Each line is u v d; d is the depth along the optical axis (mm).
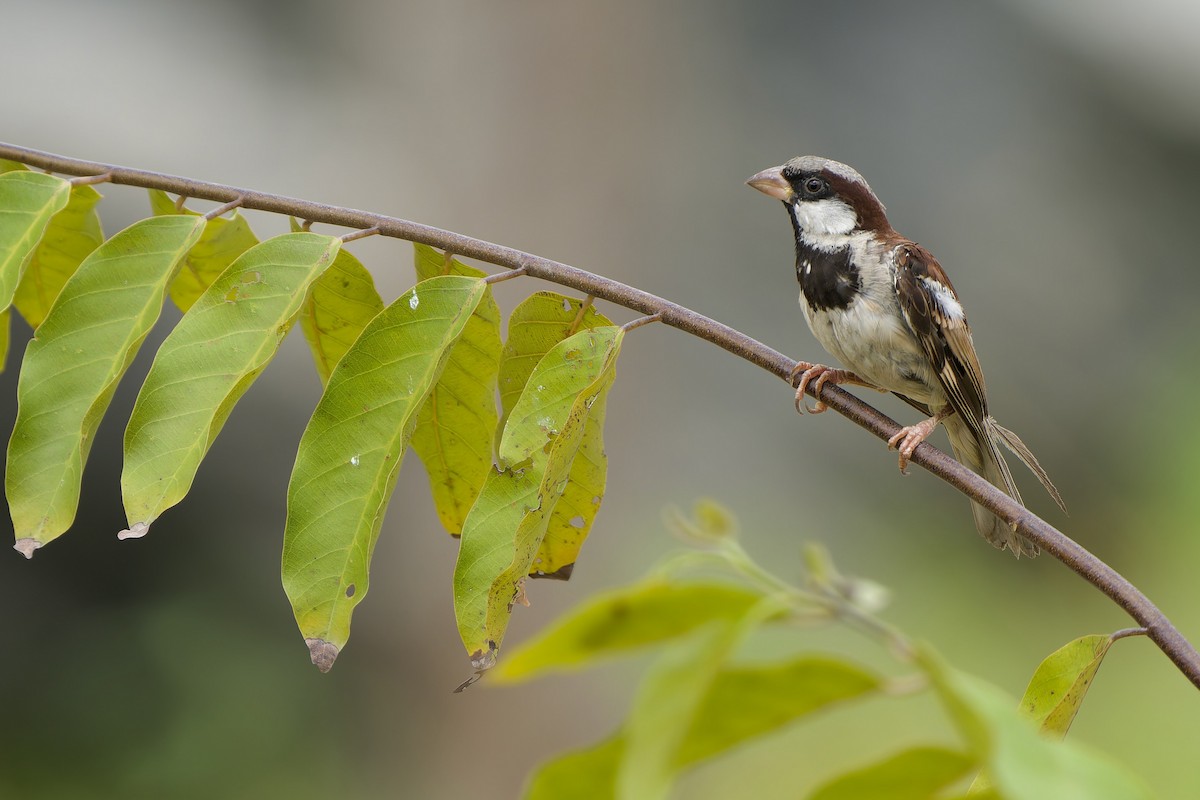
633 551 13797
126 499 3373
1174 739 13773
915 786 1722
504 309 12555
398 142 13914
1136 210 16438
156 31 13750
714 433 14805
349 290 4004
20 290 4445
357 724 13664
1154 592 15781
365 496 3363
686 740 1693
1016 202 16078
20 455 3479
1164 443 16172
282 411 13398
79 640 13734
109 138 13062
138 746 13383
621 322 14195
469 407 4039
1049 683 3322
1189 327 16359
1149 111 16250
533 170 13891
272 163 13469
